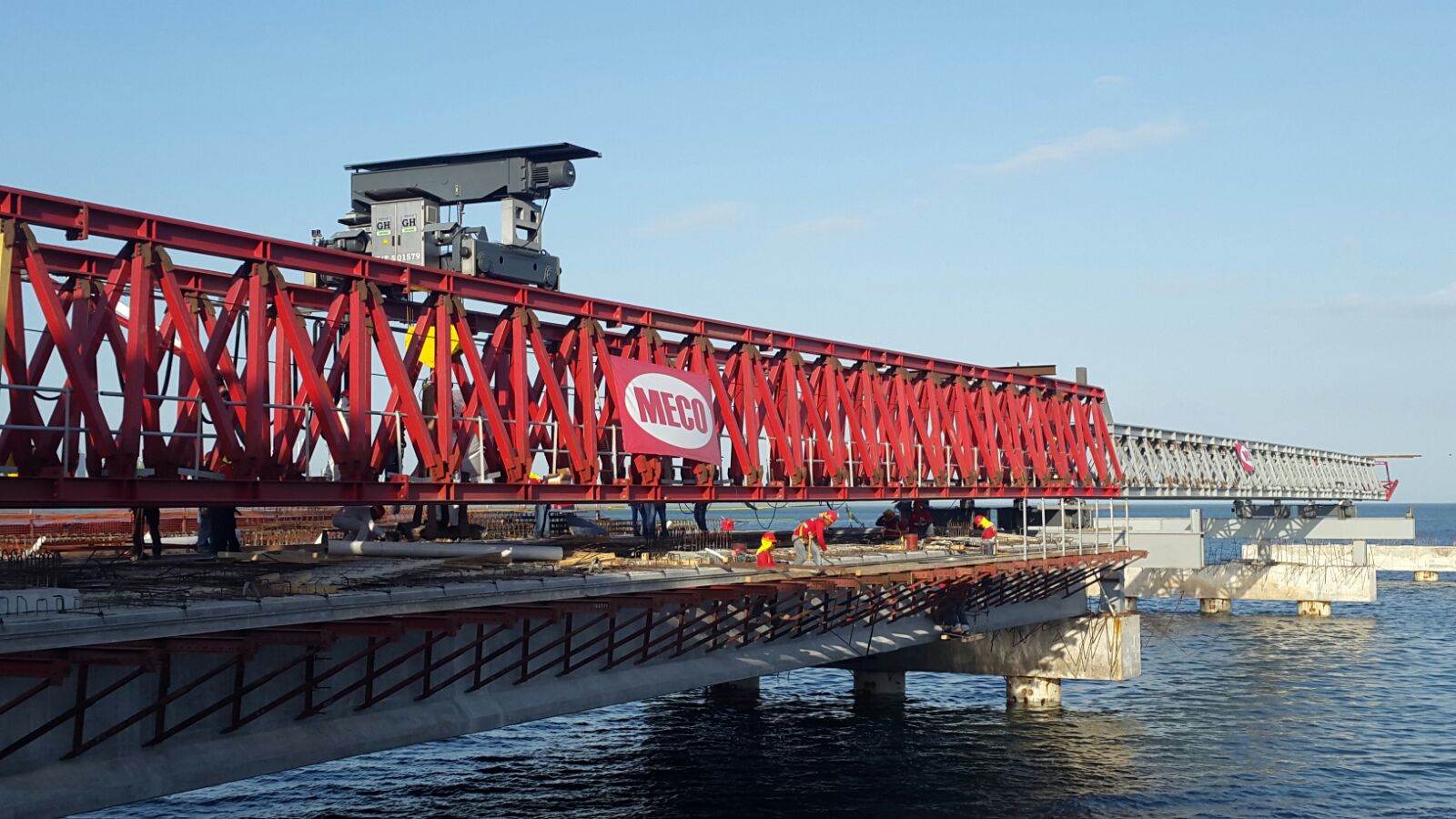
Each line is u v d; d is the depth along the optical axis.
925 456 60.53
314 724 24.77
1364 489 143.50
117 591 24.27
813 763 52.12
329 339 31.58
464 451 36.84
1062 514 67.31
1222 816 44.91
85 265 28.91
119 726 20.95
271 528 48.34
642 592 32.34
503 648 28.58
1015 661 64.62
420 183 42.38
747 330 48.41
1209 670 77.94
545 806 45.31
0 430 24.50
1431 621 104.38
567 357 39.66
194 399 28.39
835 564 42.59
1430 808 46.06
